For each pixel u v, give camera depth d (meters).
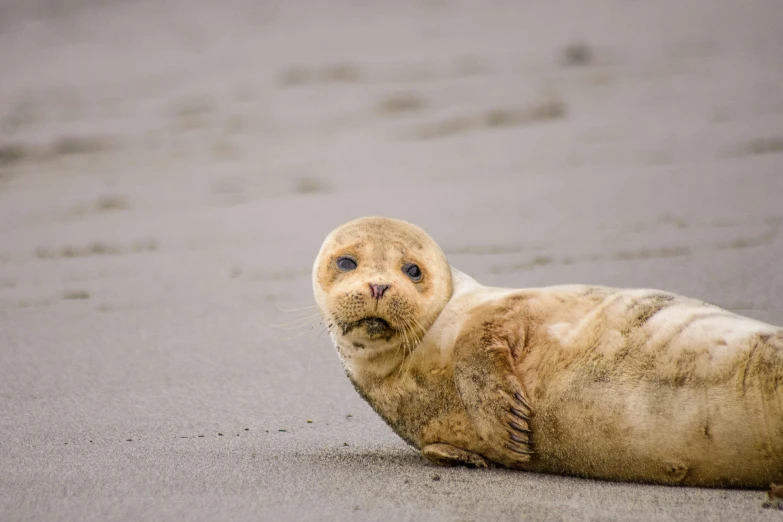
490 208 29.02
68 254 28.59
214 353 19.75
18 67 54.69
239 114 43.09
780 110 34.91
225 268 25.97
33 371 19.08
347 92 44.12
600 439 12.57
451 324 13.77
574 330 12.99
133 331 21.50
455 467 13.37
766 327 12.12
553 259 23.95
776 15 46.81
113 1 66.38
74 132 43.22
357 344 13.85
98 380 18.38
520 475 13.02
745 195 27.39
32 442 14.73
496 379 12.89
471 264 24.08
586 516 11.17
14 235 31.12
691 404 12.05
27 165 39.91
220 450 14.19
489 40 48.81
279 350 19.72
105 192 35.44
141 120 43.81
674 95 38.28
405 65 46.59
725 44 43.69
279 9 59.91
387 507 11.52
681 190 28.53
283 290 23.83
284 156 37.34
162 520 11.10
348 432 15.29
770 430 11.67
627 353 12.56
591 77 41.75
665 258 23.23
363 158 36.09
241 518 11.14
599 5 52.59
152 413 16.33
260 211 31.45
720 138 32.81
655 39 45.62
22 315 23.23
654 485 12.45
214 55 52.53
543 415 12.87
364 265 13.97
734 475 12.04
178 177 36.31
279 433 15.22
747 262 22.34
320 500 11.80
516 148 34.97
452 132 37.66
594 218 27.00
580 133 35.53
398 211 29.66
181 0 64.94
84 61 54.38
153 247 28.62
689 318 12.53
